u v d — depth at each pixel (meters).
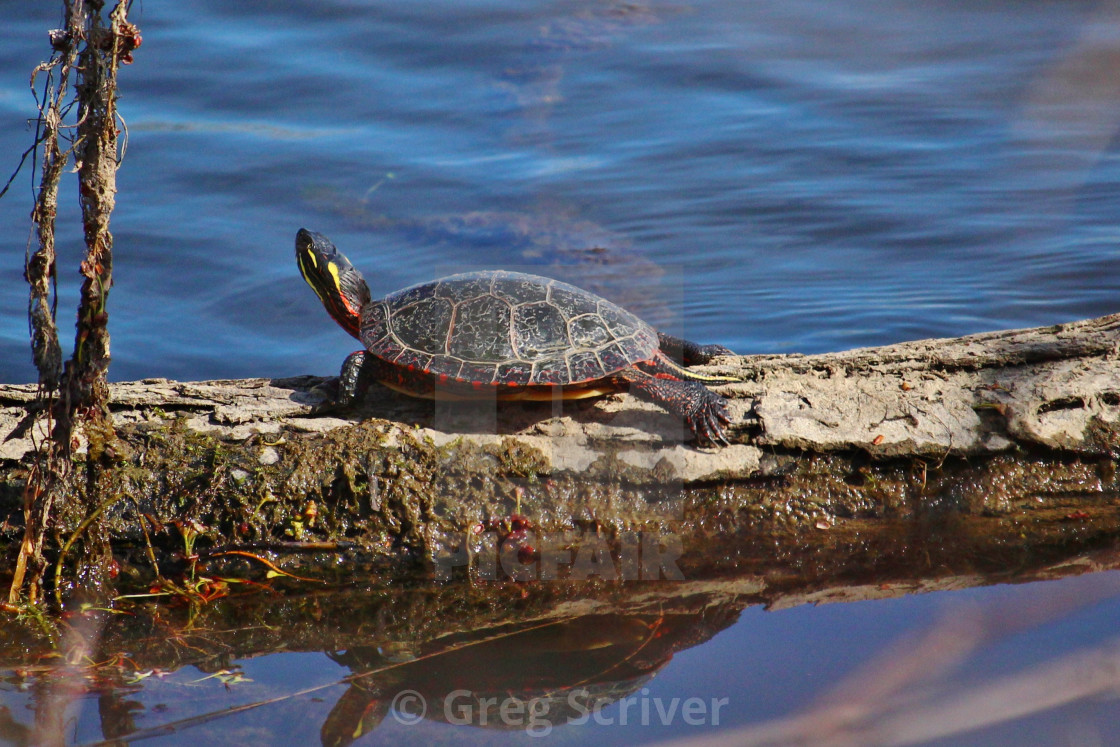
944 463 17.44
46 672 13.34
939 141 34.72
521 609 15.25
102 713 12.25
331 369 23.88
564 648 13.87
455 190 31.44
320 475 16.39
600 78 39.56
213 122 34.16
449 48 40.44
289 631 14.67
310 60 38.53
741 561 16.50
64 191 29.20
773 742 5.14
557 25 42.97
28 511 14.88
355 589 15.94
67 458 15.05
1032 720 7.93
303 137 33.72
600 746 11.04
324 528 16.36
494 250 28.69
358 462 16.47
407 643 14.25
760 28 44.38
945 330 25.72
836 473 17.42
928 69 39.84
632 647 13.80
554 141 34.81
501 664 13.45
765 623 14.30
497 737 11.50
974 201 31.25
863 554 16.53
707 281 28.17
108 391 16.28
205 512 16.17
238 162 31.92
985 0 45.19
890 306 26.91
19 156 29.92
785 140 35.22
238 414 17.28
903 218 30.78
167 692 12.83
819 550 16.70
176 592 15.62
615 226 30.30
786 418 17.41
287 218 29.62
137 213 29.11
